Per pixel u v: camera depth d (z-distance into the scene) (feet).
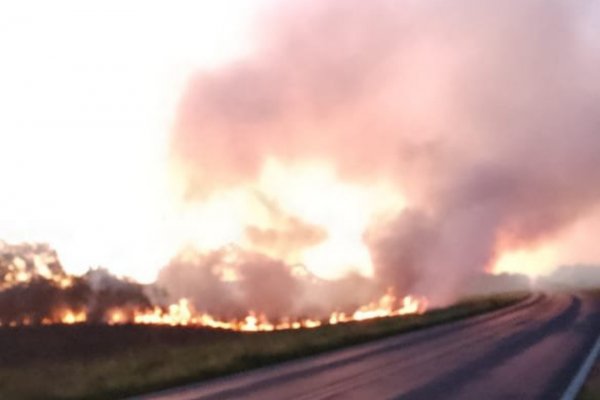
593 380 79.87
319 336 139.85
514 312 211.20
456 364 95.86
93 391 75.97
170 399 70.64
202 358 103.60
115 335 171.32
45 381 82.48
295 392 73.97
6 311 178.29
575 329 148.36
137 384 79.51
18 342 151.74
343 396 70.54
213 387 79.36
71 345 155.63
